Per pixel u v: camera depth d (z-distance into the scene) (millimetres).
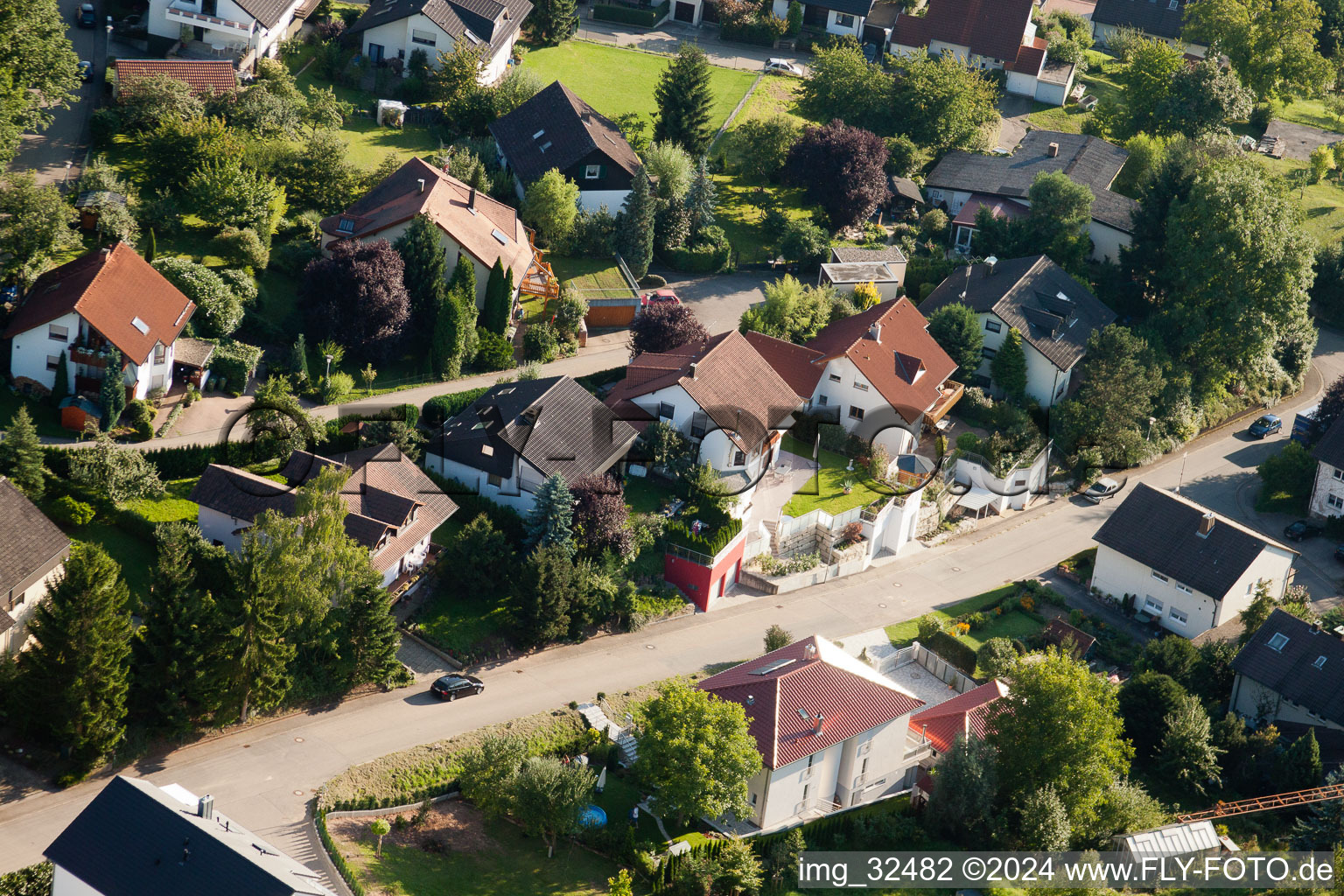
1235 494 113500
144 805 54906
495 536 80688
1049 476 109250
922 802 75000
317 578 70312
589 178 117125
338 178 106938
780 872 67562
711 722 67500
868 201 127125
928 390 103688
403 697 73438
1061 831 71312
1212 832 74500
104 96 110438
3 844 59312
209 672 66375
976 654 86312
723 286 118625
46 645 62062
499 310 100000
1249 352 121375
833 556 93875
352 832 63594
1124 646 92375
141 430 80938
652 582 86375
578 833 66250
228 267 95812
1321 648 87375
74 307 79250
